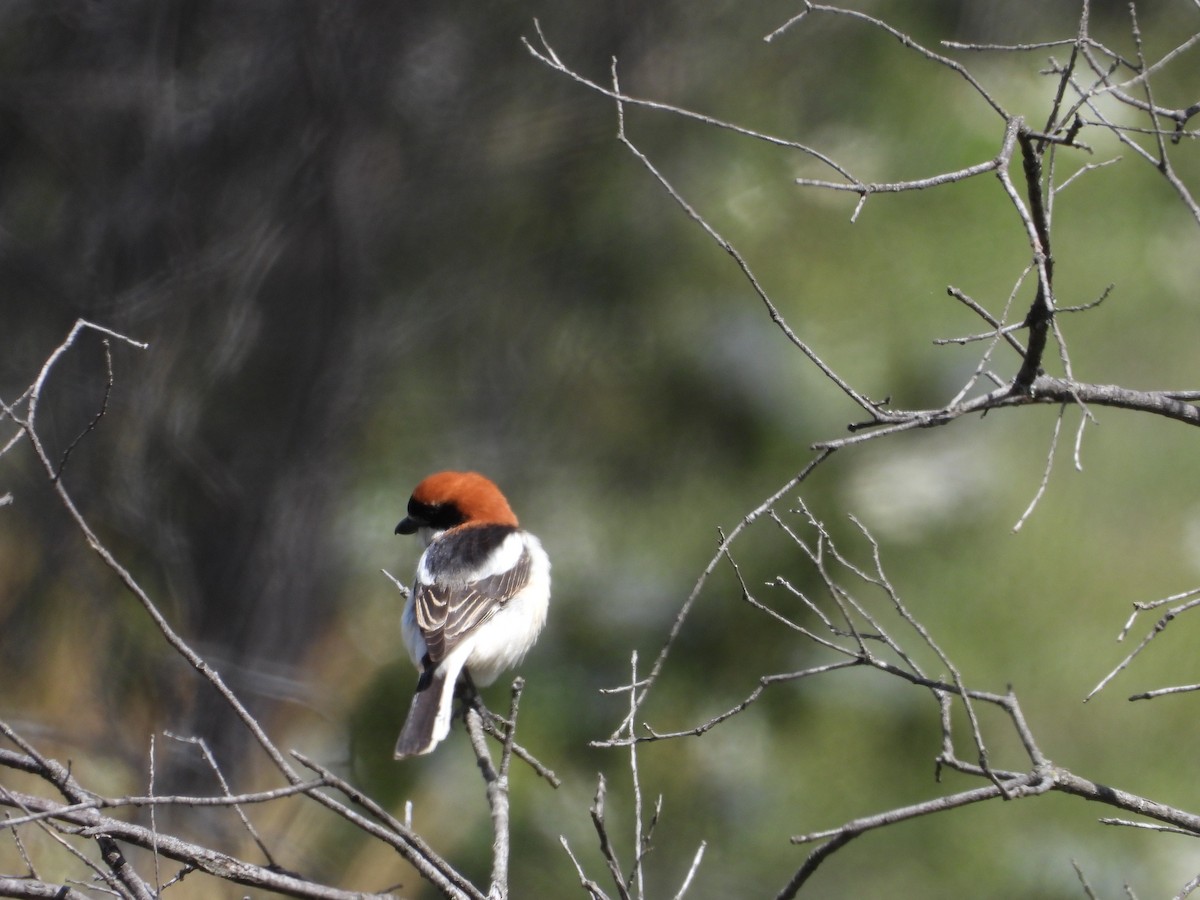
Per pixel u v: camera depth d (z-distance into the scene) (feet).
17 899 15.24
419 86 41.60
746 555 39.27
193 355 41.78
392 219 42.39
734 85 41.68
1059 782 16.44
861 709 38.04
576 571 39.55
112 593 40.52
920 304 41.34
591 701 37.52
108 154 42.32
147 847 15.58
